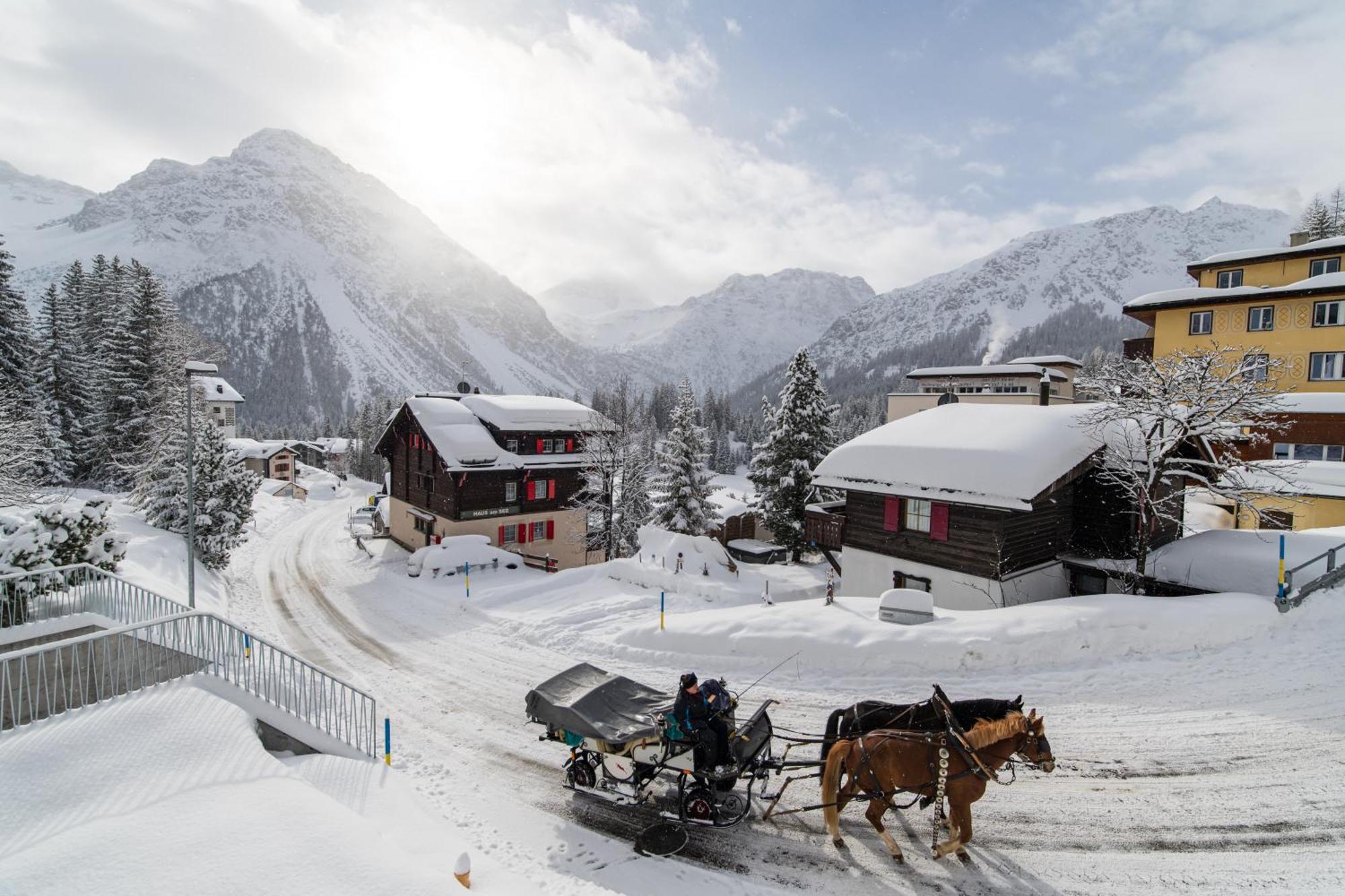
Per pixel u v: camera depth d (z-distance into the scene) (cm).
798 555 3878
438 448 3478
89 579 1645
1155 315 3838
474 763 1177
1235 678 1212
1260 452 3091
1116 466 1888
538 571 3161
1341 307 3212
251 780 845
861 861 842
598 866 865
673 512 3819
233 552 3822
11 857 661
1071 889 762
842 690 1323
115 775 816
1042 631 1375
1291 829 829
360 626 2219
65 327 5031
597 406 15200
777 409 3947
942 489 1953
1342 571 1492
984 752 809
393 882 675
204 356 6600
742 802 995
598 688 1045
